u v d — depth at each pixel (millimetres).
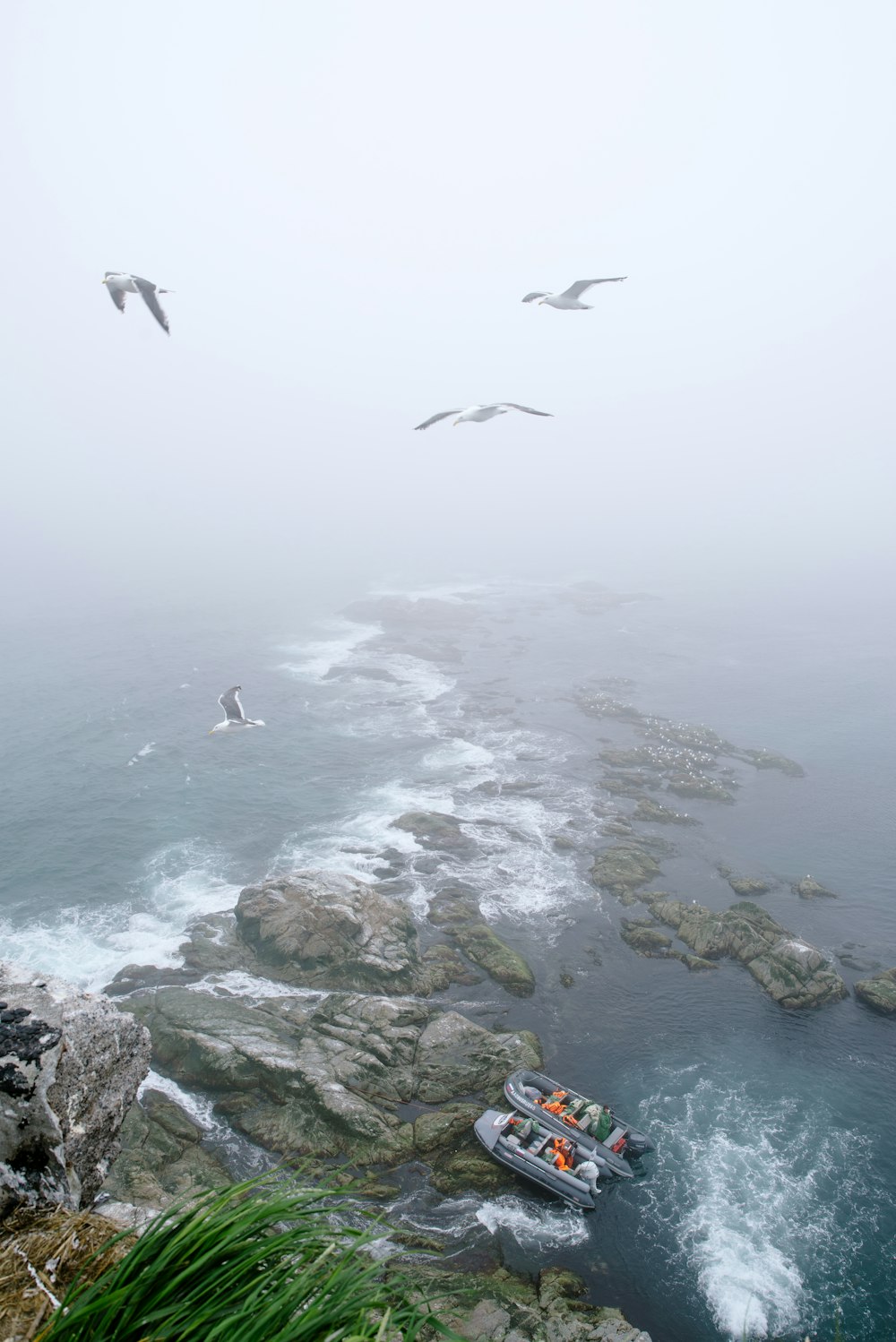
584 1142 33656
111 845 56188
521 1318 26594
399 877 52281
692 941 46844
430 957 44719
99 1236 7328
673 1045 39750
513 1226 30641
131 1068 10820
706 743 75062
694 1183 32531
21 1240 7305
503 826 59188
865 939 48125
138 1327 5551
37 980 10734
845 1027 41062
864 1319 27625
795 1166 33312
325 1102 34188
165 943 45375
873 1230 30609
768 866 55625
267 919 44594
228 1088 35719
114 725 80625
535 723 80562
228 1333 5402
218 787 65438
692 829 60312
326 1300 5496
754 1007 42344
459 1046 37938
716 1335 27219
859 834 59906
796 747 76125
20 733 78750
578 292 14008
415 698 88750
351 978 42406
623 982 44062
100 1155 9805
